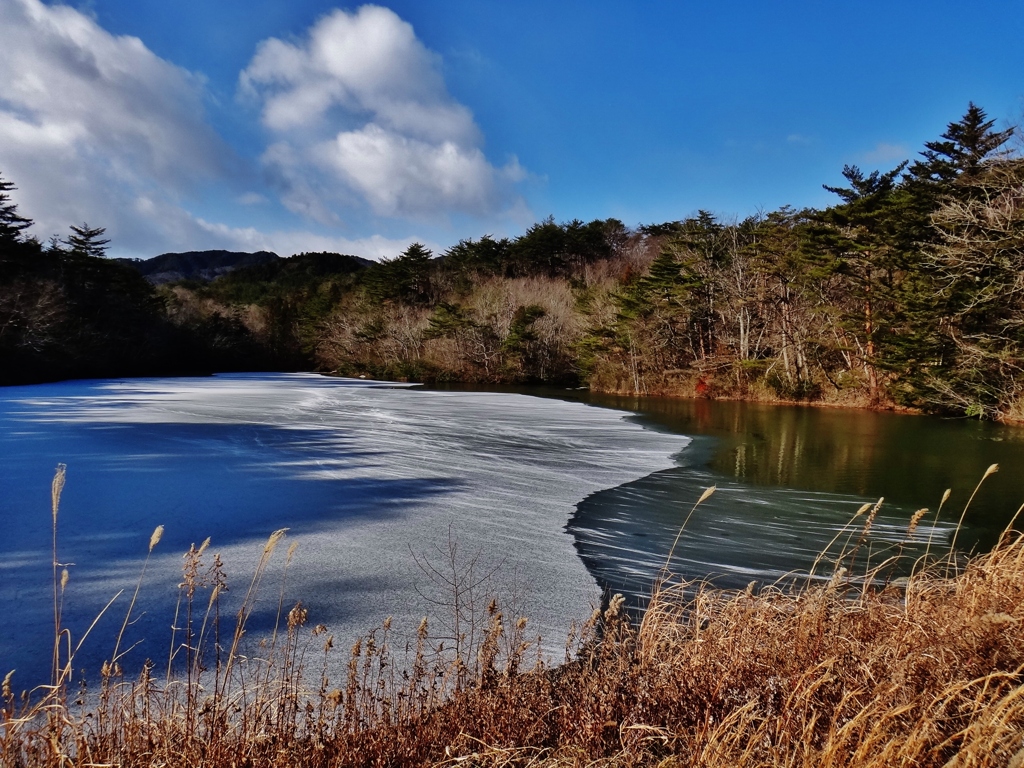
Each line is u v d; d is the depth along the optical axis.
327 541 6.29
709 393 29.52
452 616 4.47
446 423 16.94
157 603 4.59
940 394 20.80
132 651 3.78
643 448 13.37
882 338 23.31
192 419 16.23
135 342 42.81
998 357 18.28
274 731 2.31
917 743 2.01
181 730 2.29
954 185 21.22
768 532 7.11
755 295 29.36
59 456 10.69
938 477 10.43
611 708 2.46
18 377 31.50
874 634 3.15
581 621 4.48
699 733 2.27
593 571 5.64
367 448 12.22
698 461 11.88
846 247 24.34
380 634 4.13
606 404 25.08
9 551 5.74
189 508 7.42
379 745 2.29
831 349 26.94
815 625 3.00
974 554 6.37
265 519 7.04
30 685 3.34
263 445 12.23
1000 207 18.77
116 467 9.81
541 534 6.81
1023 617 2.86
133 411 18.00
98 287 42.78
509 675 2.66
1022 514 8.01
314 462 10.59
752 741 2.14
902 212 22.11
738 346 30.73
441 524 7.04
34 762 1.96
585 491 9.03
